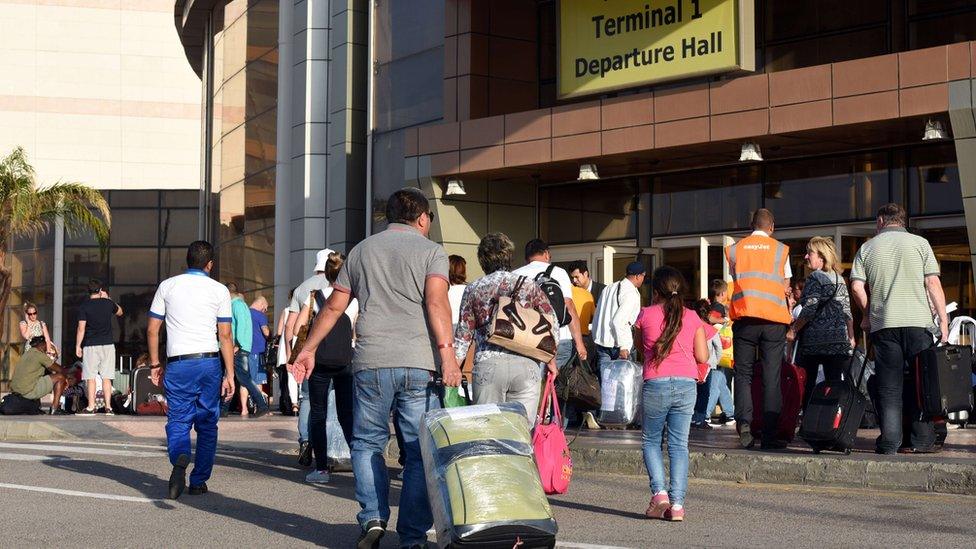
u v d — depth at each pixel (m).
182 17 36.19
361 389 7.18
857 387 11.52
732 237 20.56
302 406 11.98
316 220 26.95
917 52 16.19
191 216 43.06
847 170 19.16
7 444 14.51
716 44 18.59
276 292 28.31
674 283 8.66
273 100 29.34
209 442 9.86
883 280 11.08
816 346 11.80
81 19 50.81
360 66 26.02
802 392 11.96
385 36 24.30
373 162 24.48
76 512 8.81
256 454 13.18
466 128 21.19
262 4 30.31
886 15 19.00
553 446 8.41
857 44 19.33
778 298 11.69
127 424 15.97
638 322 8.77
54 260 42.66
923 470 9.83
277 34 29.14
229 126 33.00
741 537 7.71
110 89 51.03
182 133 51.62
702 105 18.38
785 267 12.23
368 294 7.23
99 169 50.81
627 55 19.62
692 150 19.08
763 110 17.69
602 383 14.09
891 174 18.66
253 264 30.53
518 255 22.67
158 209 43.09
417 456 7.11
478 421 6.68
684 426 8.58
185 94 51.69
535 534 6.31
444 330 7.11
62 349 42.59
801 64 19.92
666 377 8.55
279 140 28.56
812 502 9.31
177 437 9.70
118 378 24.81
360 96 26.02
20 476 10.92
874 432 13.84
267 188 29.62
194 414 9.81
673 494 8.49
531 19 22.78
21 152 31.05
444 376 7.04
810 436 10.77
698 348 8.64
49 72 50.53
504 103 22.38
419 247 7.24
